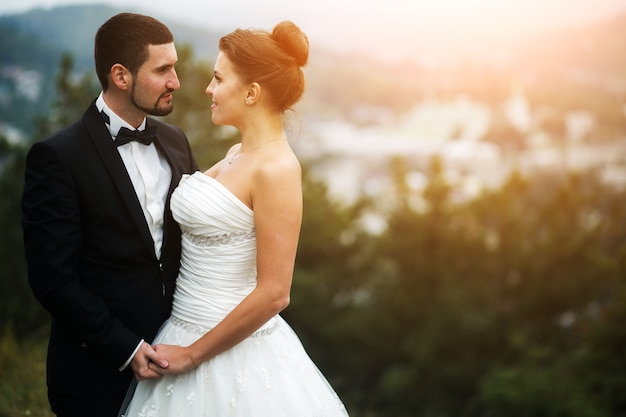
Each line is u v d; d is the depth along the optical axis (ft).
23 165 33.30
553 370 37.68
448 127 275.59
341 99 344.90
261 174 6.70
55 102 34.17
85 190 7.18
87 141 7.32
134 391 7.29
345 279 48.42
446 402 42.88
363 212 50.39
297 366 7.25
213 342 6.70
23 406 10.78
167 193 7.70
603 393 34.45
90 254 7.34
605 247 46.83
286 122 7.23
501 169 153.69
